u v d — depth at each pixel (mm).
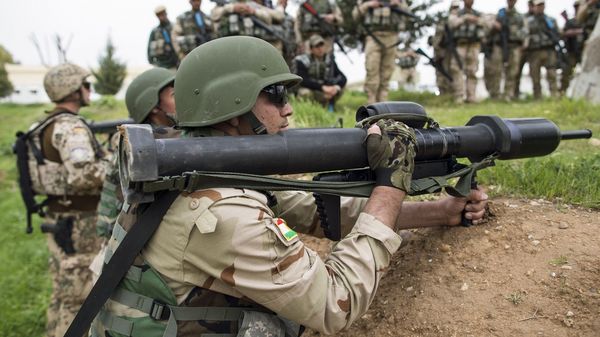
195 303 1524
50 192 3492
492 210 2238
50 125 3498
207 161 1479
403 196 1694
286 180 1602
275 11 7816
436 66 9297
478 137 1929
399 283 2123
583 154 3377
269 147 1557
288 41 7879
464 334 1796
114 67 20891
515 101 9484
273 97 1602
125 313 1564
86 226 3553
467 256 2057
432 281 2033
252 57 1588
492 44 9938
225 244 1441
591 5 9539
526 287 1875
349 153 1666
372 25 7824
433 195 2748
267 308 1588
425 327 1889
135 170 1379
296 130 1655
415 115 1839
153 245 1538
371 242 1605
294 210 2033
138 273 1546
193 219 1452
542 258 1965
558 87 10781
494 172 2801
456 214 2139
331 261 1626
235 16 7488
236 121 1612
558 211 2240
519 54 9703
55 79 3531
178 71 1672
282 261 1466
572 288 1821
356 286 1564
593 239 2010
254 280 1454
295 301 1469
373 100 8125
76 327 1525
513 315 1803
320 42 7141
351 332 2078
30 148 3516
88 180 3438
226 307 1549
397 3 7852
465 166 1942
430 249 2172
